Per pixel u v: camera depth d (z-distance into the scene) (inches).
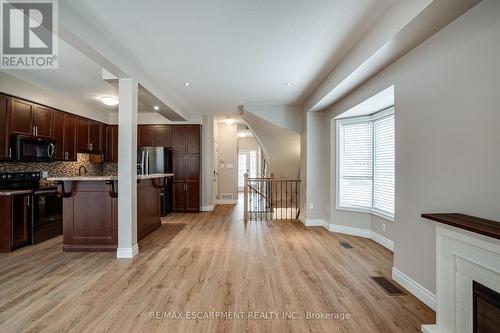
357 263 121.1
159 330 70.9
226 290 94.1
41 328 71.2
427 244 84.4
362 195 166.9
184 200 258.2
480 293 57.0
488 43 63.9
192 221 215.8
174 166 258.2
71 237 136.3
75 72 143.3
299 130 215.3
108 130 251.4
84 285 97.3
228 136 323.0
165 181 201.6
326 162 190.1
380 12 87.3
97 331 70.2
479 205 66.7
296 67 134.7
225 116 272.8
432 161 82.3
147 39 105.5
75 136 205.0
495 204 62.6
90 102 212.5
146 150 234.2
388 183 145.3
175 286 97.0
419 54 87.7
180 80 154.7
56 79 155.2
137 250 134.3
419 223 88.3
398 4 79.0
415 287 89.8
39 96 167.6
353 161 170.7
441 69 78.3
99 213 136.0
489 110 63.9
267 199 266.5
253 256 130.2
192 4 82.7
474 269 59.1
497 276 53.7
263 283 100.0
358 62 107.0
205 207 263.6
